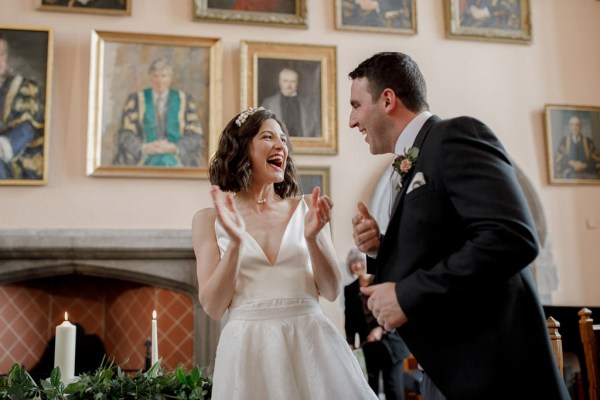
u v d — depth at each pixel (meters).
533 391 1.62
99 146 6.13
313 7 6.79
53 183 6.04
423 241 1.75
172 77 6.37
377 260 1.89
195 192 6.28
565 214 6.97
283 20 6.61
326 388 2.07
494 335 1.66
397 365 5.52
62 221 5.99
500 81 7.09
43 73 6.11
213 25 6.55
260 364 2.10
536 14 7.31
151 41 6.36
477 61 7.07
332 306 6.25
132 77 6.30
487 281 1.56
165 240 6.07
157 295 6.48
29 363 6.47
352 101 2.07
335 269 2.26
